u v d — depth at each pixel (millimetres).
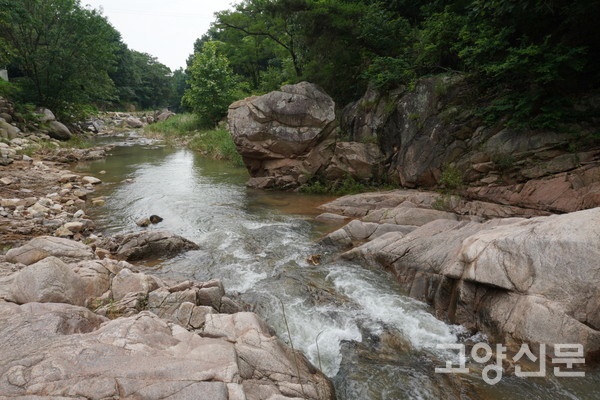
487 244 5691
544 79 9188
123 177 16891
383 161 13805
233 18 20953
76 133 32094
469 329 5512
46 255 6676
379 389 4379
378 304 6328
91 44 28766
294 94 14969
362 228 9102
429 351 5094
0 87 25891
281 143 14852
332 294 6645
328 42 16875
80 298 5168
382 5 18438
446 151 11555
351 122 15562
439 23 12812
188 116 37062
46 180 14695
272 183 15102
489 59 10945
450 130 11602
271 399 3291
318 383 4109
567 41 9789
